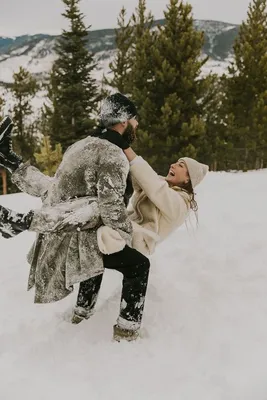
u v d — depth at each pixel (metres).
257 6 24.83
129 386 2.37
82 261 2.65
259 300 3.45
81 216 2.55
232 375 2.44
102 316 3.16
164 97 21.14
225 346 2.73
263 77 23.78
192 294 3.60
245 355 2.64
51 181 2.87
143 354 2.68
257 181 10.68
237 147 24.53
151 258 4.54
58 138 28.20
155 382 2.40
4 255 5.20
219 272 4.08
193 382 2.39
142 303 2.80
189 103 21.44
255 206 7.32
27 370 2.55
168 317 3.15
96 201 2.62
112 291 3.75
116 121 2.75
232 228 5.71
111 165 2.57
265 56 23.69
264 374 2.43
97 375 2.47
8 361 2.65
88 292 3.16
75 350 2.74
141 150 20.62
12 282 4.06
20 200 10.12
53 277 2.73
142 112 20.36
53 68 30.36
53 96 29.62
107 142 2.65
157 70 20.59
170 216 2.99
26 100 39.28
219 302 3.43
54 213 2.51
